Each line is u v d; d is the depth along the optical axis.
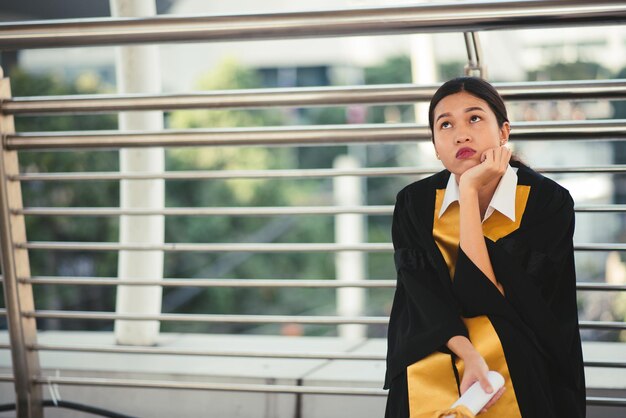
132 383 2.58
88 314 2.59
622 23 2.14
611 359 2.85
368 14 2.22
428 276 1.95
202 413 2.82
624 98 2.31
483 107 1.90
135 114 3.52
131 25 2.34
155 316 2.58
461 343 1.80
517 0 2.16
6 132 2.55
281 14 2.27
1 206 2.53
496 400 1.74
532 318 1.86
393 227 2.09
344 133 2.45
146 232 3.49
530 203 1.93
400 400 1.87
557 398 1.89
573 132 2.35
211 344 3.38
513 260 1.87
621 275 11.95
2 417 3.00
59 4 15.10
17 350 2.58
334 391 2.48
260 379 2.80
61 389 2.93
